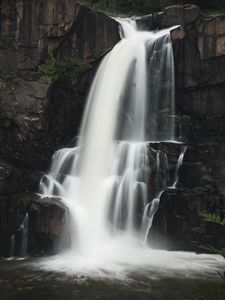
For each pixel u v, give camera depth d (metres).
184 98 18.64
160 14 20.03
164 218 14.72
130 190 14.40
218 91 18.03
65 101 17.67
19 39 17.45
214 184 15.16
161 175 14.95
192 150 15.72
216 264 12.47
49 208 12.98
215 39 17.50
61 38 17.70
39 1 17.56
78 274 10.70
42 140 16.34
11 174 14.12
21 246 13.08
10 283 9.86
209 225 14.59
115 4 25.95
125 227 14.16
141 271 11.26
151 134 18.12
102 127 17.39
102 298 8.95
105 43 18.34
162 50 18.61
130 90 18.31
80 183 15.14
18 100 16.09
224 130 17.77
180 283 10.19
